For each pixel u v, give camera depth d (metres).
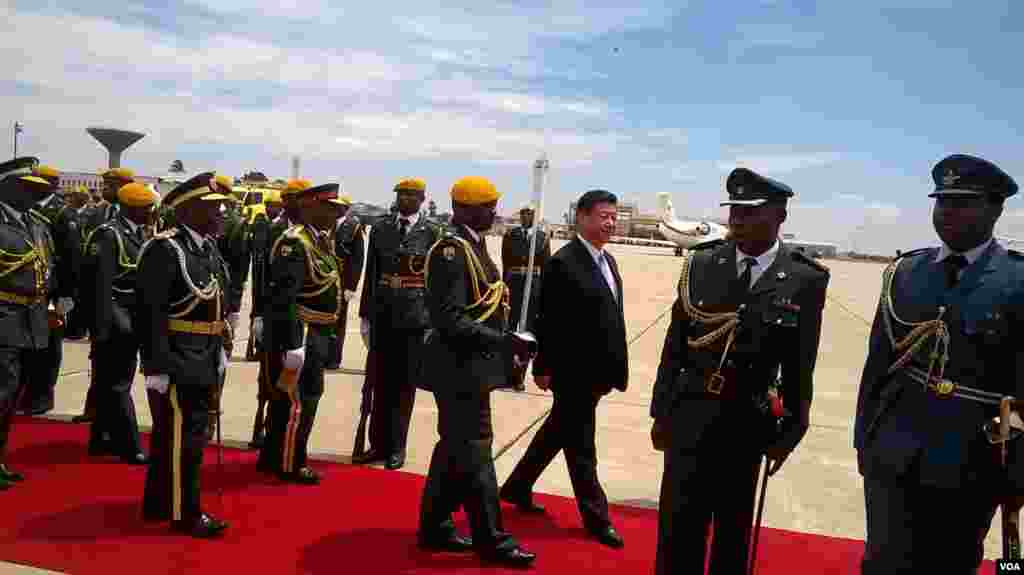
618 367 4.02
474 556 3.76
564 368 4.03
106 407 4.94
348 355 9.77
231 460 5.14
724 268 2.90
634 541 4.11
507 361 3.78
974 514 2.48
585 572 3.65
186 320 3.82
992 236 2.57
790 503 4.93
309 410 4.77
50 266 4.64
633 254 50.34
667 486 2.93
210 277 3.89
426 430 6.24
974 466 2.42
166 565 3.46
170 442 3.83
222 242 9.42
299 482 4.75
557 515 4.44
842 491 5.21
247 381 7.63
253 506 4.30
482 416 3.68
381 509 4.36
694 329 2.94
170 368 3.74
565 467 5.43
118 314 4.84
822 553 4.09
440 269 3.62
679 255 52.91
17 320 4.33
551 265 4.04
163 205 3.96
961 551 2.53
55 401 6.41
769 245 2.88
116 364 4.89
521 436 6.07
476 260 3.69
